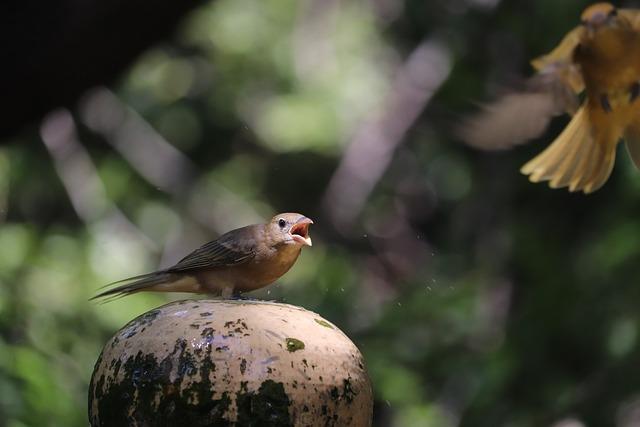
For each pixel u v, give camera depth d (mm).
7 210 16781
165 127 20188
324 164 20547
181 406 4031
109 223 17125
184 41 20031
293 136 19938
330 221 19656
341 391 4137
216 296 6801
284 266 6699
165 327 4152
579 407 11953
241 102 20328
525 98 5219
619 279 12469
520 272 15188
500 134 5121
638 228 12414
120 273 15312
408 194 21219
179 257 18328
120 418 4137
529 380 13055
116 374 4152
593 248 13250
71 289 13242
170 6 8555
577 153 5535
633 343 11891
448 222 20906
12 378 8828
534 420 12211
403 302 16578
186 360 4051
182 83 20312
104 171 18125
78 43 8539
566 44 5340
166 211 18688
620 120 5410
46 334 11586
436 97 17312
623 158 12625
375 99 20266
